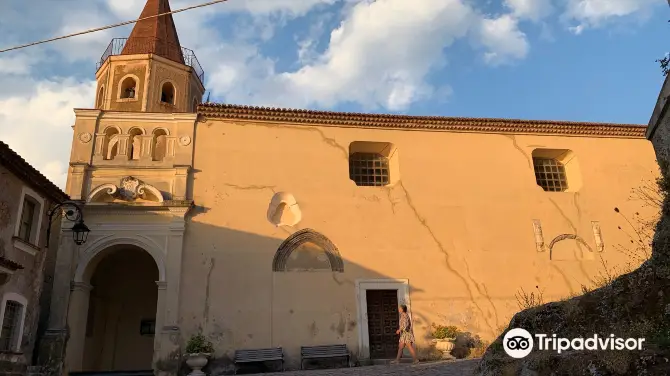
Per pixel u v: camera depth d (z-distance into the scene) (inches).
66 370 620.7
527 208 805.9
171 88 1043.3
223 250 694.5
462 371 488.7
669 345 216.2
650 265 261.0
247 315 673.6
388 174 820.0
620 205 834.2
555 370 245.8
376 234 747.4
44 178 582.9
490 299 745.6
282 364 658.8
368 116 794.8
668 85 295.0
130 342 806.5
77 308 646.5
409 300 724.0
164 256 673.0
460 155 818.8
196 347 621.3
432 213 775.1
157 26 1101.1
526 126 847.1
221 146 745.0
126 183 697.6
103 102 1005.2
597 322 259.9
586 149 863.1
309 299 697.6
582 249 799.1
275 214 739.4
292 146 768.9
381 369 565.3
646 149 885.2
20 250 547.5
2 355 471.8
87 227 608.1
